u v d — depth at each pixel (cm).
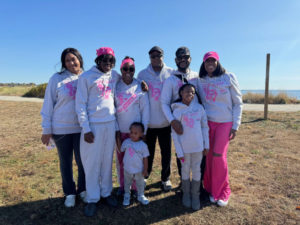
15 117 999
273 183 355
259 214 279
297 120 816
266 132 672
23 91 2864
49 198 324
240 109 302
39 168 431
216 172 305
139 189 313
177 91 312
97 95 279
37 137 662
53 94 281
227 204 302
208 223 265
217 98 300
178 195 332
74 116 288
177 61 316
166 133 341
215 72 300
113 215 285
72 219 278
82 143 281
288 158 458
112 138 291
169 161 344
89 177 285
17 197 326
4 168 430
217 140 302
